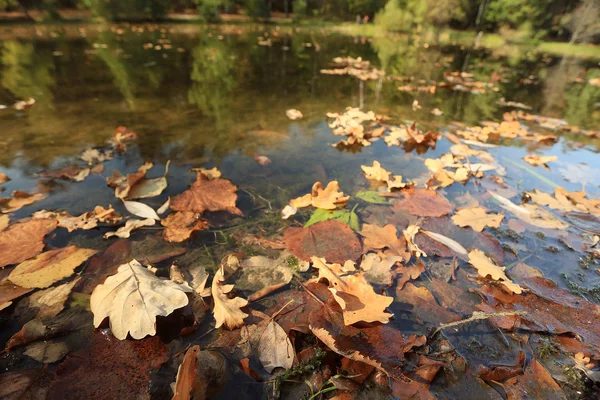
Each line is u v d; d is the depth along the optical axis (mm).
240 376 244
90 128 646
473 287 328
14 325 273
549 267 356
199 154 560
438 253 368
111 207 403
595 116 938
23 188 444
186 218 399
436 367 252
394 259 345
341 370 250
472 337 281
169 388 234
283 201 449
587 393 246
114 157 537
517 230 411
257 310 292
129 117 719
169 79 1101
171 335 269
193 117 736
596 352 270
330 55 1855
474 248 378
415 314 297
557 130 791
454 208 446
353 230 393
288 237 377
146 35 2471
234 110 799
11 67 1183
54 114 719
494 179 531
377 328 277
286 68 1394
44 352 253
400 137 666
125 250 350
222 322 277
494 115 887
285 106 854
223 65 1386
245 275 330
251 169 524
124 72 1177
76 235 367
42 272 317
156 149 571
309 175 517
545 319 296
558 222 427
